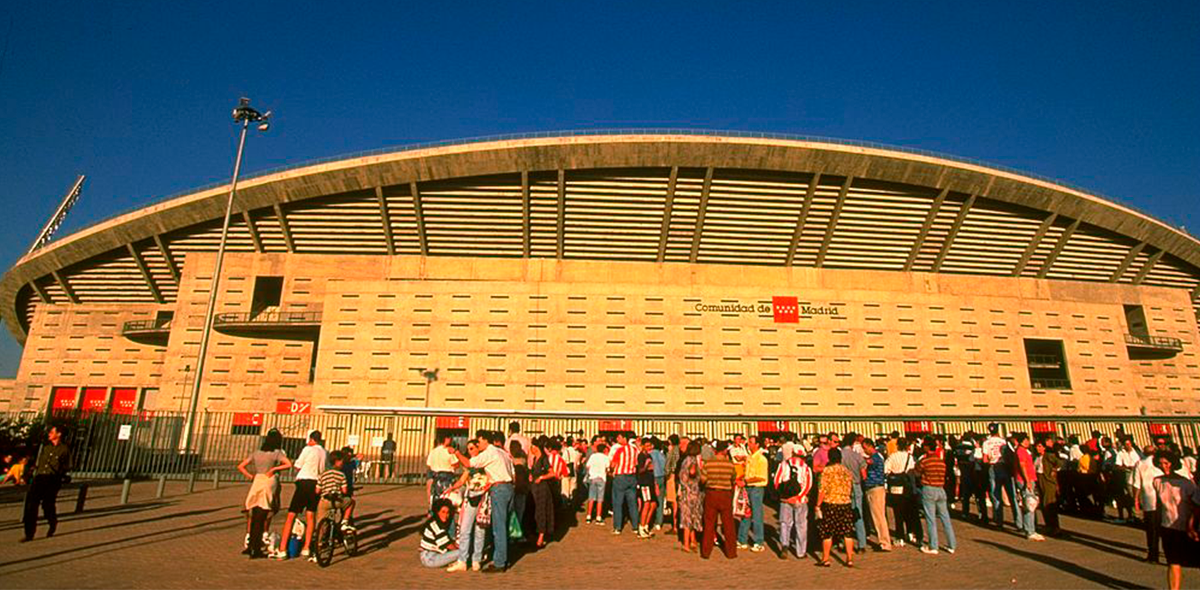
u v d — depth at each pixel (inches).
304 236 1611.7
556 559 385.4
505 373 1531.7
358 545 425.4
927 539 437.4
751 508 428.1
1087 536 480.4
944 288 1726.1
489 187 1533.0
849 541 368.5
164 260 1699.1
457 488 366.3
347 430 1304.1
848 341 1612.9
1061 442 652.7
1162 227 1722.4
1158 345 1768.0
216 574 320.8
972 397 1620.3
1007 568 359.9
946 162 1550.2
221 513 560.4
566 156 1481.3
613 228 1588.3
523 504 382.9
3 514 534.0
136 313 1830.7
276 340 1619.1
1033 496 464.4
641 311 1587.1
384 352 1533.0
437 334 1547.7
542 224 1576.0
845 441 456.4
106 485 799.7
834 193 1582.2
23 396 1772.9
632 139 1469.0
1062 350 1710.1
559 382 1533.0
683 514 420.5
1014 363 1660.9
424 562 355.9
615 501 487.8
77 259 1721.2
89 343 1812.3
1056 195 1622.8
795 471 404.5
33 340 1813.5
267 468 377.7
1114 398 1689.2
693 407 1540.4
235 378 1592.0
